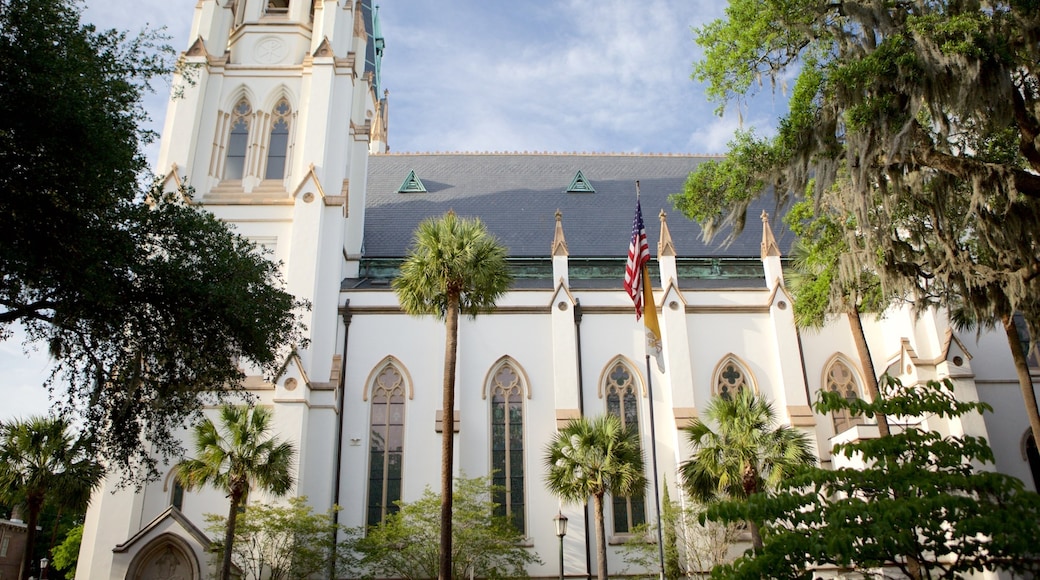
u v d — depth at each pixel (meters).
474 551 36.41
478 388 43.97
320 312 43.44
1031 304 26.33
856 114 23.75
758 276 50.16
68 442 37.03
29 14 20.61
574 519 41.03
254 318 27.58
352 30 53.47
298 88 48.84
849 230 30.00
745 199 29.61
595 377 44.91
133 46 24.36
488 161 59.62
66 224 21.58
